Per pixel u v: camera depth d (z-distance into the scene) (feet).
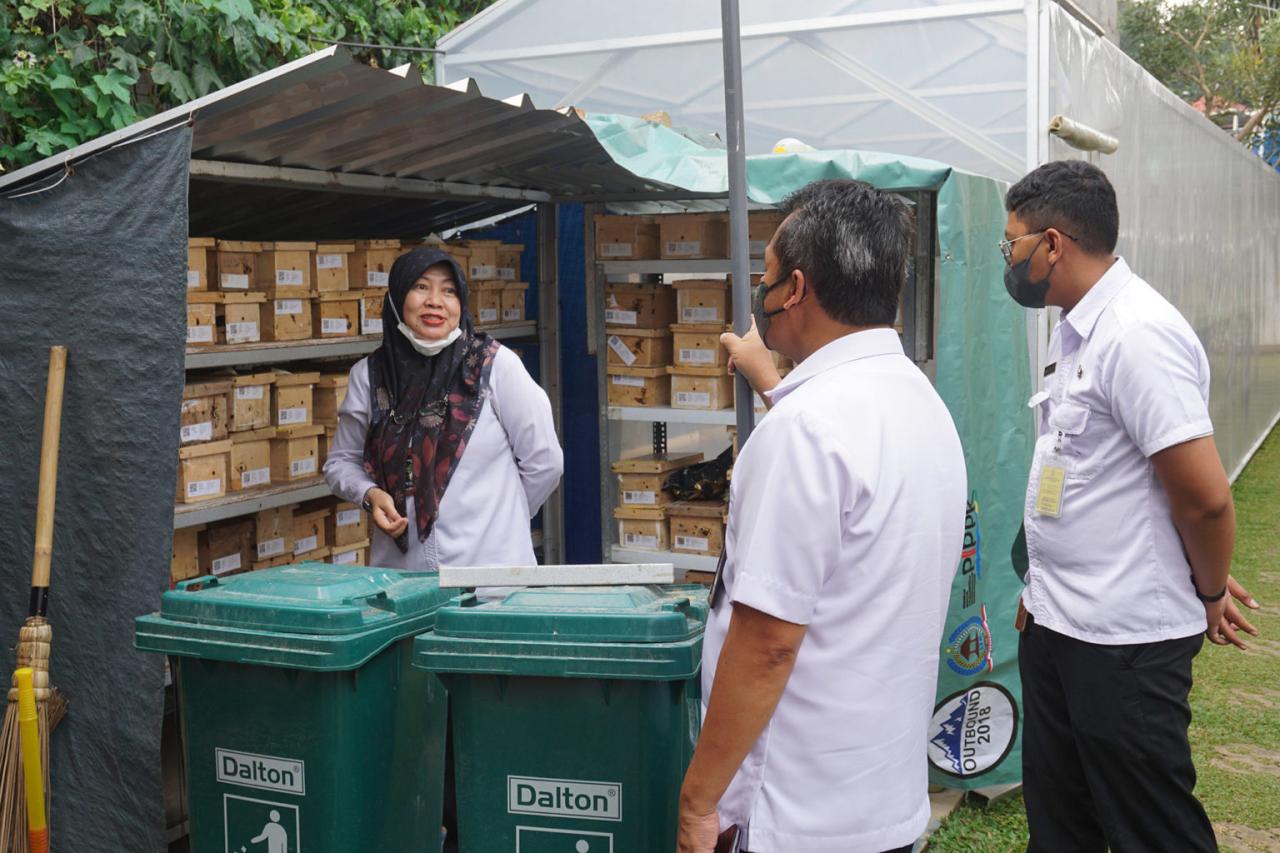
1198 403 8.33
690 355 14.93
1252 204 38.75
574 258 17.30
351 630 7.71
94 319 9.99
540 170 14.08
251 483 12.34
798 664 6.25
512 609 7.45
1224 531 8.42
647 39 20.10
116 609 10.04
